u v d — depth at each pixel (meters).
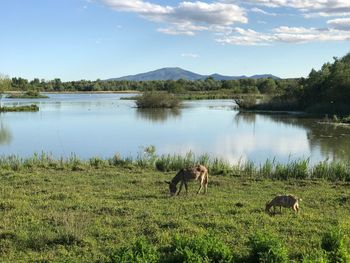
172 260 8.69
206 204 14.30
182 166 23.44
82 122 55.59
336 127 49.91
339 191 17.59
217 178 20.66
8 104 97.25
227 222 11.66
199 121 57.56
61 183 18.41
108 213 12.97
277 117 64.12
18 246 10.10
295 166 21.66
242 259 8.90
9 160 24.56
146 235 10.79
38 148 34.03
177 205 14.12
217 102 110.62
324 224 11.86
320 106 70.94
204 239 9.09
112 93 198.88
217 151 32.44
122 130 46.59
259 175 21.64
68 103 103.44
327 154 31.12
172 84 143.25
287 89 87.44
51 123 54.28
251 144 36.22
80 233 10.65
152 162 24.72
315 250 9.44
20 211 13.07
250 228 11.19
